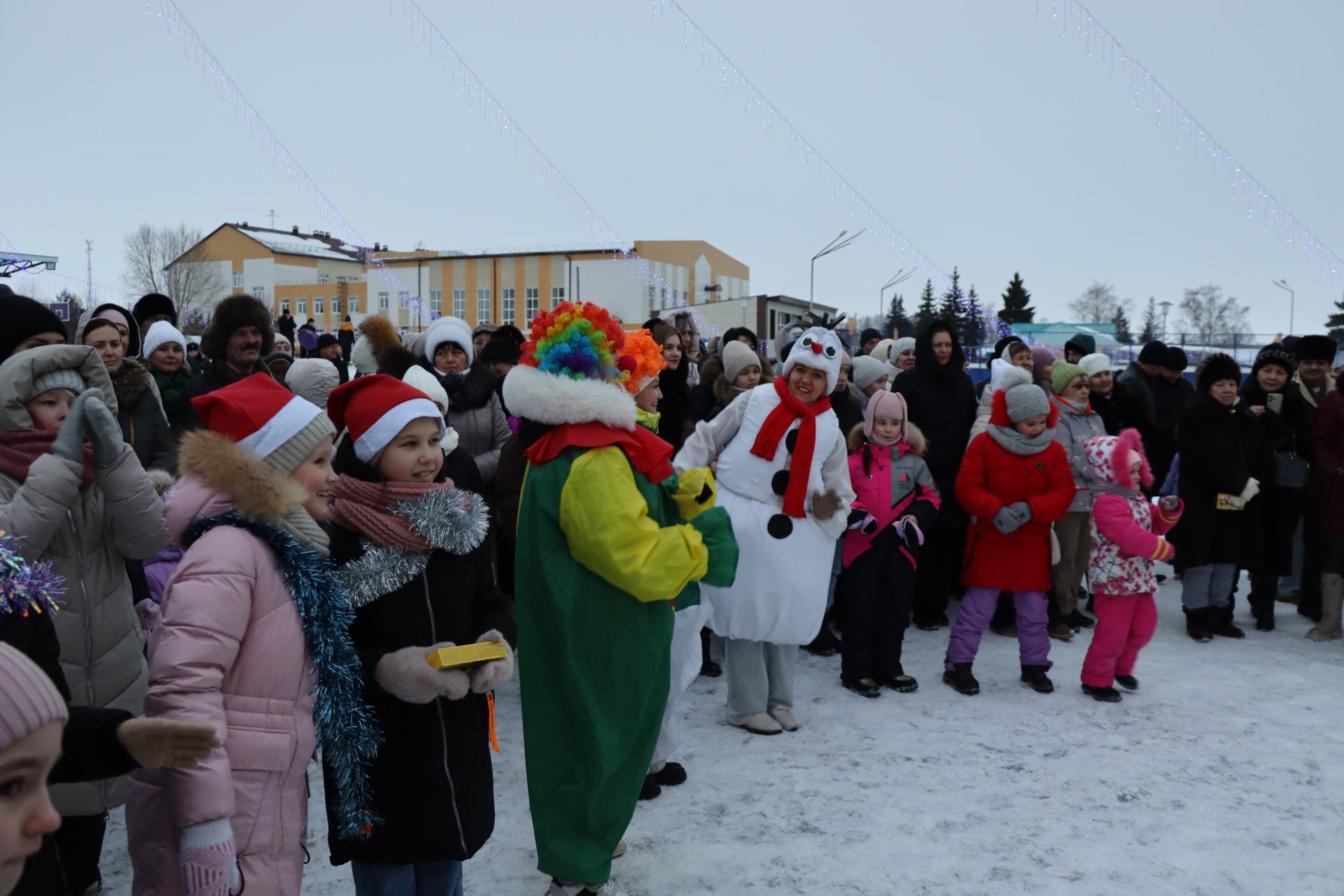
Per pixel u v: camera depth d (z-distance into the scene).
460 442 4.80
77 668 2.53
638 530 2.60
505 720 4.38
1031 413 4.56
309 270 53.28
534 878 3.00
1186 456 5.56
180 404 4.29
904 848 3.17
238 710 1.88
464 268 47.34
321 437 2.07
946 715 4.41
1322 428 5.55
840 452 4.18
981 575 4.69
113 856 3.10
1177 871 3.03
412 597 2.20
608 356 2.79
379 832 2.18
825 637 5.49
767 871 3.02
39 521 2.31
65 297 22.05
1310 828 3.32
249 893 1.86
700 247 48.31
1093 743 4.07
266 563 1.93
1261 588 5.95
